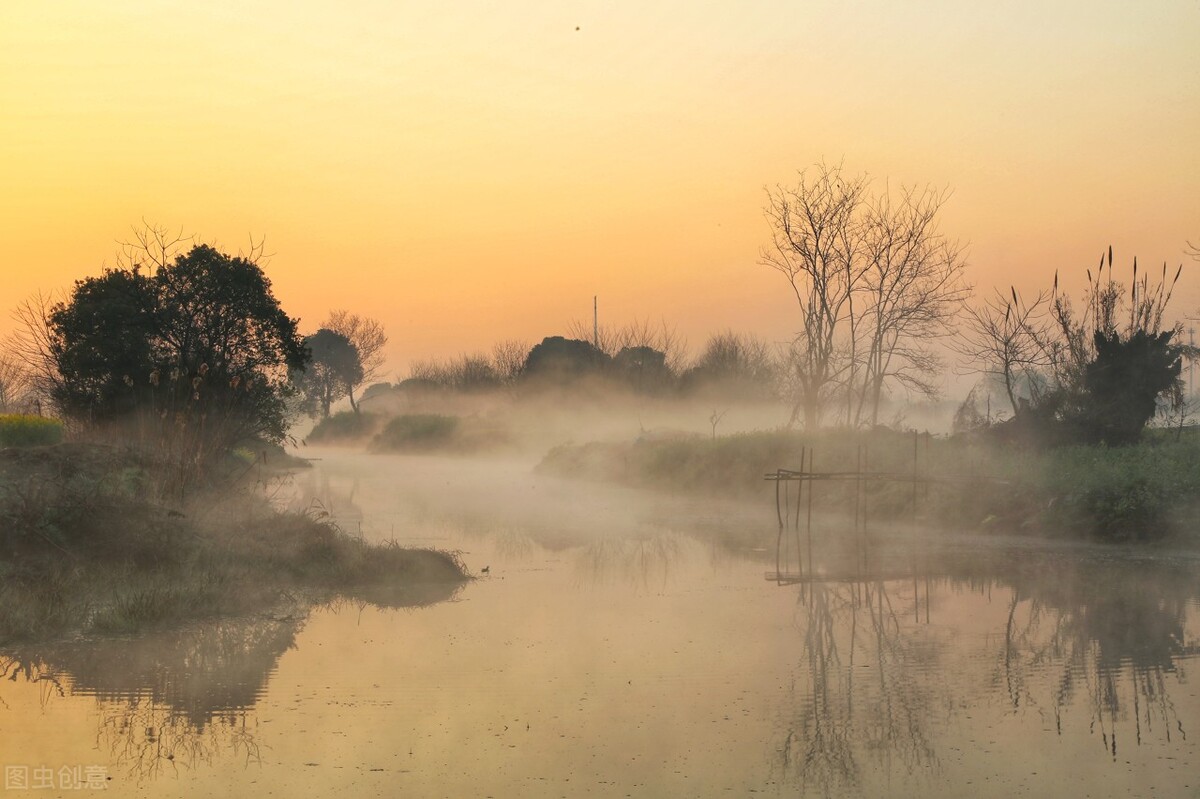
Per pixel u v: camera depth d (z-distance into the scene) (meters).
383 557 15.95
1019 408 28.97
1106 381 27.30
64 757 7.82
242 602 13.18
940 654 11.05
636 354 66.62
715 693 9.57
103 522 14.19
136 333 26.61
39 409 25.58
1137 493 19.78
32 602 11.90
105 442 19.98
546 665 10.59
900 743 8.15
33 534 13.58
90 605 12.48
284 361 30.64
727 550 19.72
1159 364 27.16
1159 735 8.31
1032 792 7.12
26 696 9.37
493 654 11.06
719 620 12.97
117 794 7.10
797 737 8.30
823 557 18.59
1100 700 9.27
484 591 15.12
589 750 7.99
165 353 27.78
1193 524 18.75
